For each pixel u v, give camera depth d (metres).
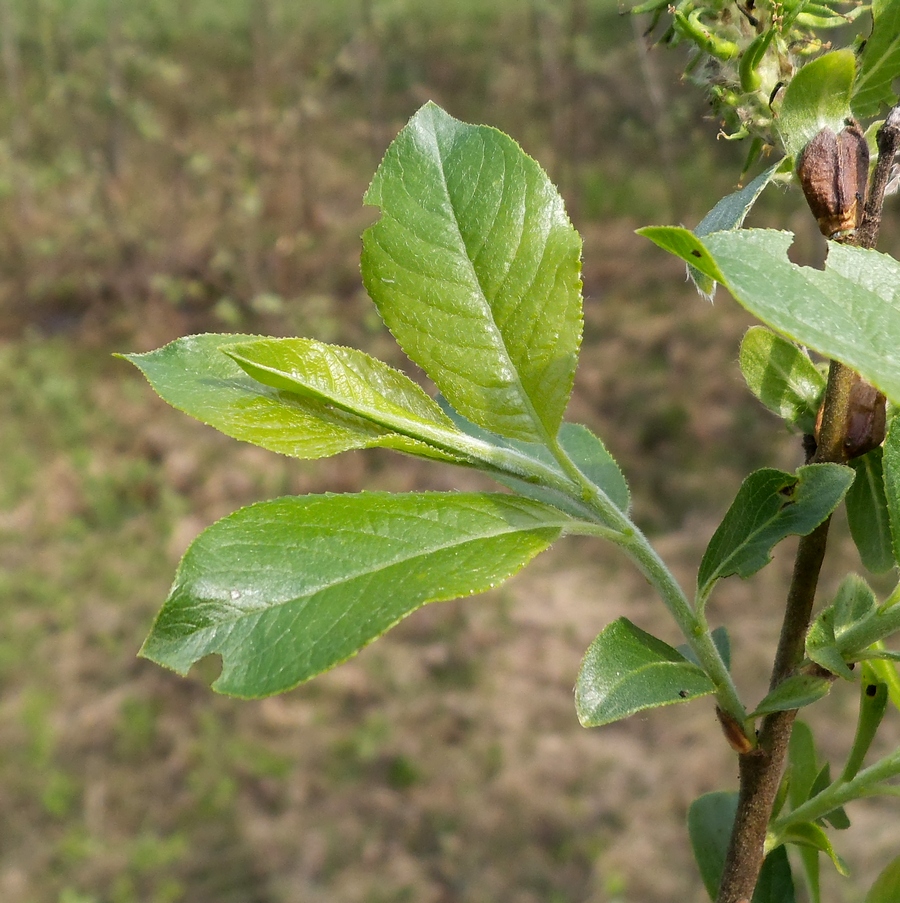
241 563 0.73
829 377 0.87
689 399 7.79
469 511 0.78
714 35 0.87
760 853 0.90
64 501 7.25
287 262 9.12
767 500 0.84
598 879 4.83
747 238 0.62
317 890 4.86
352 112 11.09
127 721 5.66
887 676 0.93
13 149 10.28
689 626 0.84
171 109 10.57
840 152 0.80
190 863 4.98
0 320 9.41
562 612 6.35
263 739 5.61
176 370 0.89
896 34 0.85
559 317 0.82
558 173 10.39
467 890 4.82
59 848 5.01
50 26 11.03
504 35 12.20
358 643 0.68
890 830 4.78
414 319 0.84
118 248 9.47
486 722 5.66
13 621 6.28
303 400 0.87
